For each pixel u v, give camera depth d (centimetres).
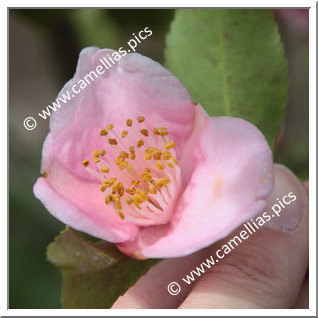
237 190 23
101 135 24
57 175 24
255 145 23
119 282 23
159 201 24
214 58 26
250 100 26
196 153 24
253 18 26
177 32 26
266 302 25
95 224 23
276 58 26
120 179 24
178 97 24
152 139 24
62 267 23
